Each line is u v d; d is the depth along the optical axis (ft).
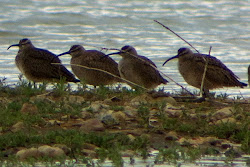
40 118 40.50
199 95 52.65
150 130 39.73
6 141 35.47
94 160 33.96
